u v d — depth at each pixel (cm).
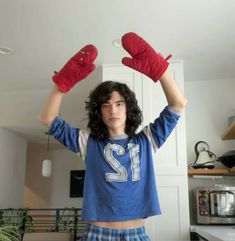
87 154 117
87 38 245
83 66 113
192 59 280
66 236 334
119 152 114
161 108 267
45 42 251
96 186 111
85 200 110
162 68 108
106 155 114
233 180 294
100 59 276
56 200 630
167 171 255
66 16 217
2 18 219
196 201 265
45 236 334
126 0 200
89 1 201
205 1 200
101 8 208
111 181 109
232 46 257
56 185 638
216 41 249
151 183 113
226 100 319
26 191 645
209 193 259
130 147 116
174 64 280
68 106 400
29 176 651
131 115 124
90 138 120
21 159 518
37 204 636
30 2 202
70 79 114
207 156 284
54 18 219
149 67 108
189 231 242
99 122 121
